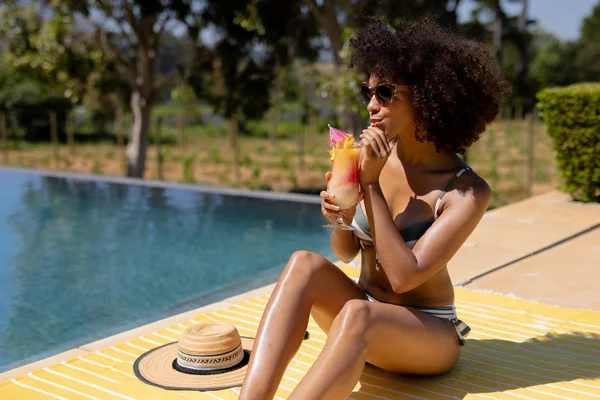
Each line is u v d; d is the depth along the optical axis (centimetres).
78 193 977
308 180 1588
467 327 282
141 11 1288
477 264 504
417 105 249
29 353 402
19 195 967
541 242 577
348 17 1116
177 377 289
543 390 273
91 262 620
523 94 2714
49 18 1397
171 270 588
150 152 2200
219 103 1404
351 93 938
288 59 1393
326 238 688
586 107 752
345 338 227
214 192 958
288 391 275
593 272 483
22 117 2578
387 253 242
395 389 273
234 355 300
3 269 598
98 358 315
